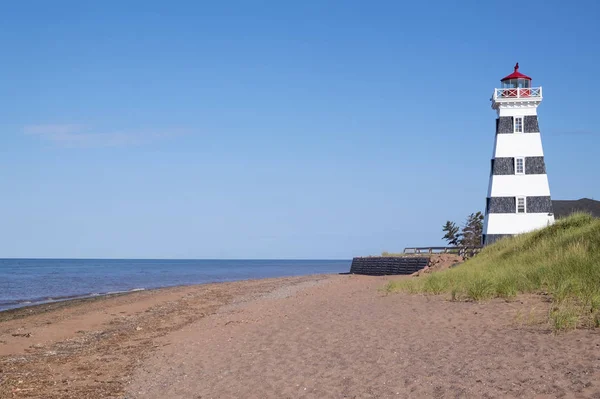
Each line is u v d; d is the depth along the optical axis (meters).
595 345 11.55
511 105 49.59
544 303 17.23
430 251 57.12
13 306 39.38
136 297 43.22
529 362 10.89
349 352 13.68
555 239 28.16
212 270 144.75
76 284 71.44
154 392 12.72
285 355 14.32
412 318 17.58
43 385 14.20
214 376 13.26
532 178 48.66
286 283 55.25
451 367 11.24
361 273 67.19
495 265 28.73
